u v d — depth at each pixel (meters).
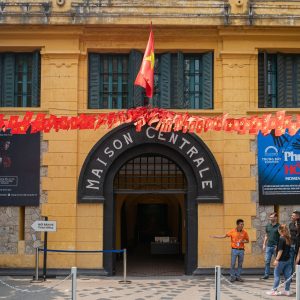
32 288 14.68
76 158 16.97
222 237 16.05
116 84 17.48
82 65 17.27
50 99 17.05
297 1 17.20
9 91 17.31
